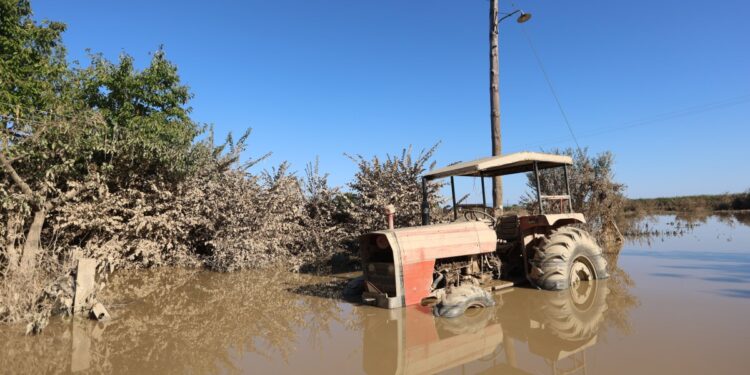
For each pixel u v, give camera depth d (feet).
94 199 27.40
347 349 12.91
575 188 39.99
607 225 39.14
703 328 13.10
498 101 34.22
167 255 31.27
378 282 18.65
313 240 34.73
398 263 17.56
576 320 14.70
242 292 22.12
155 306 19.17
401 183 31.99
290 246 35.47
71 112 26.30
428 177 22.84
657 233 46.19
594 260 21.39
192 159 32.27
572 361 11.00
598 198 39.22
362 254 19.13
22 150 22.39
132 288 23.36
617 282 20.83
